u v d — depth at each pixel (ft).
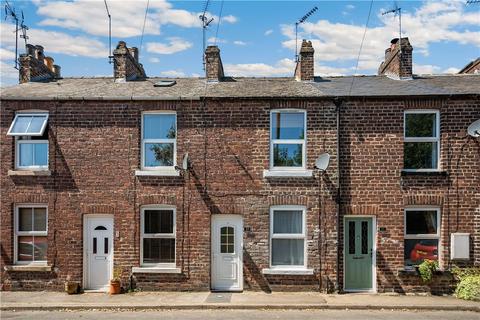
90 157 48.32
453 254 46.14
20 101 48.29
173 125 48.83
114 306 42.39
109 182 48.16
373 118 47.37
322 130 47.52
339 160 47.29
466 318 38.91
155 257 48.42
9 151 48.19
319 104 47.57
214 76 53.93
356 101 47.44
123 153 48.26
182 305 42.34
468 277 45.24
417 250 47.47
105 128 48.39
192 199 47.83
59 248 48.03
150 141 48.73
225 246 48.24
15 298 45.16
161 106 48.21
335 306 42.11
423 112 47.44
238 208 47.60
